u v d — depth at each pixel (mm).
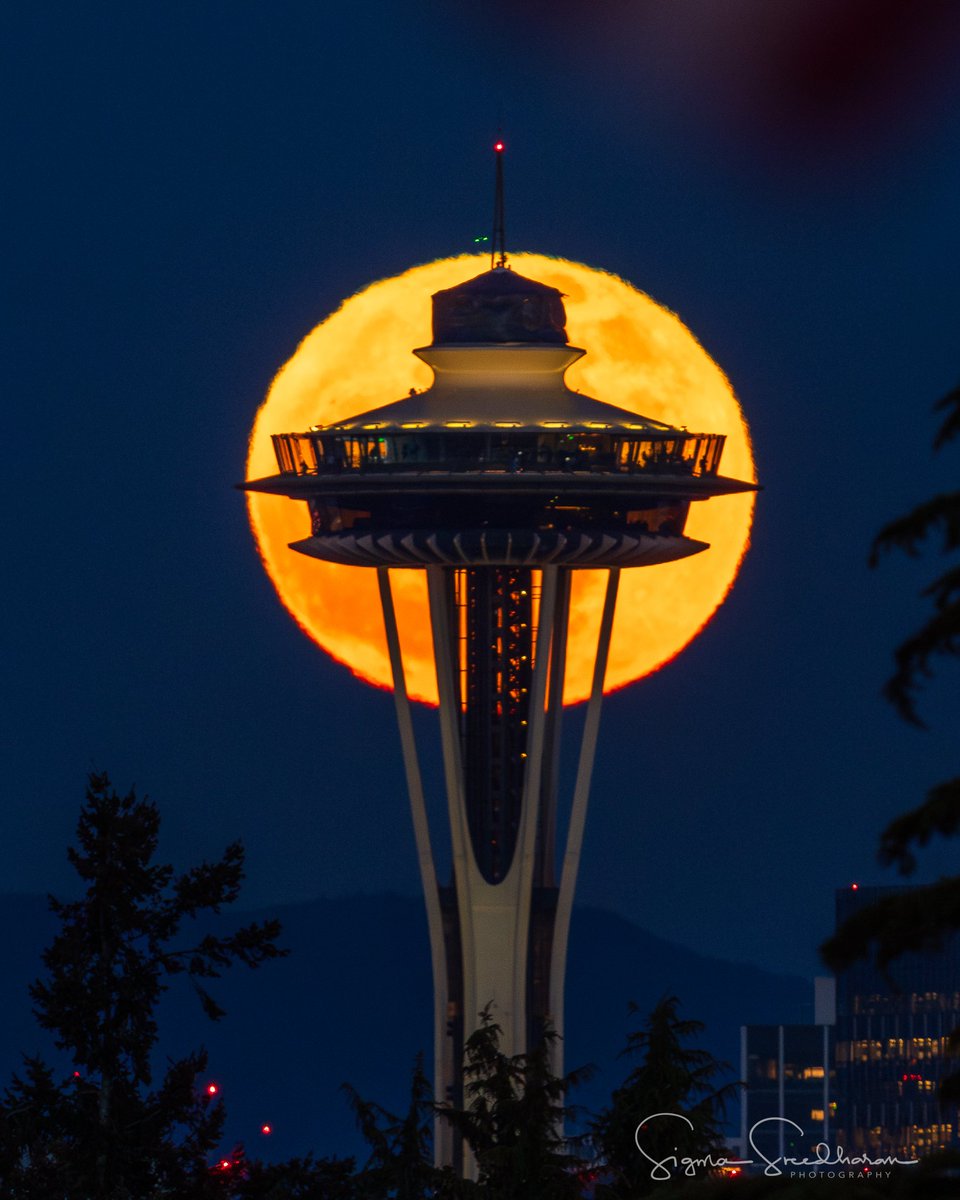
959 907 95250
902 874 96312
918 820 96250
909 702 95875
